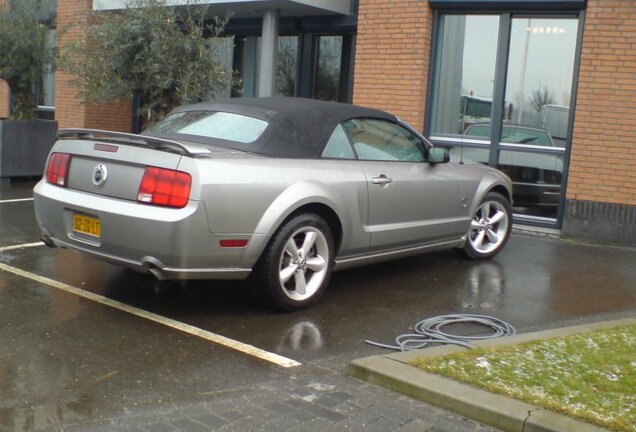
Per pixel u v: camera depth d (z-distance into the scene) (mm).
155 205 5051
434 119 10383
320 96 12828
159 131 6172
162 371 4410
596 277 7277
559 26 9555
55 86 14867
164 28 9656
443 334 5254
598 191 9008
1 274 6355
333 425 3750
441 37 10234
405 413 3914
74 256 7117
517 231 9555
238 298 6020
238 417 3816
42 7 13047
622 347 4824
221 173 5074
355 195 6004
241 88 13141
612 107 8852
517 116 9891
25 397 3961
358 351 4910
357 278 6910
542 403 3844
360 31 10438
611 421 3645
